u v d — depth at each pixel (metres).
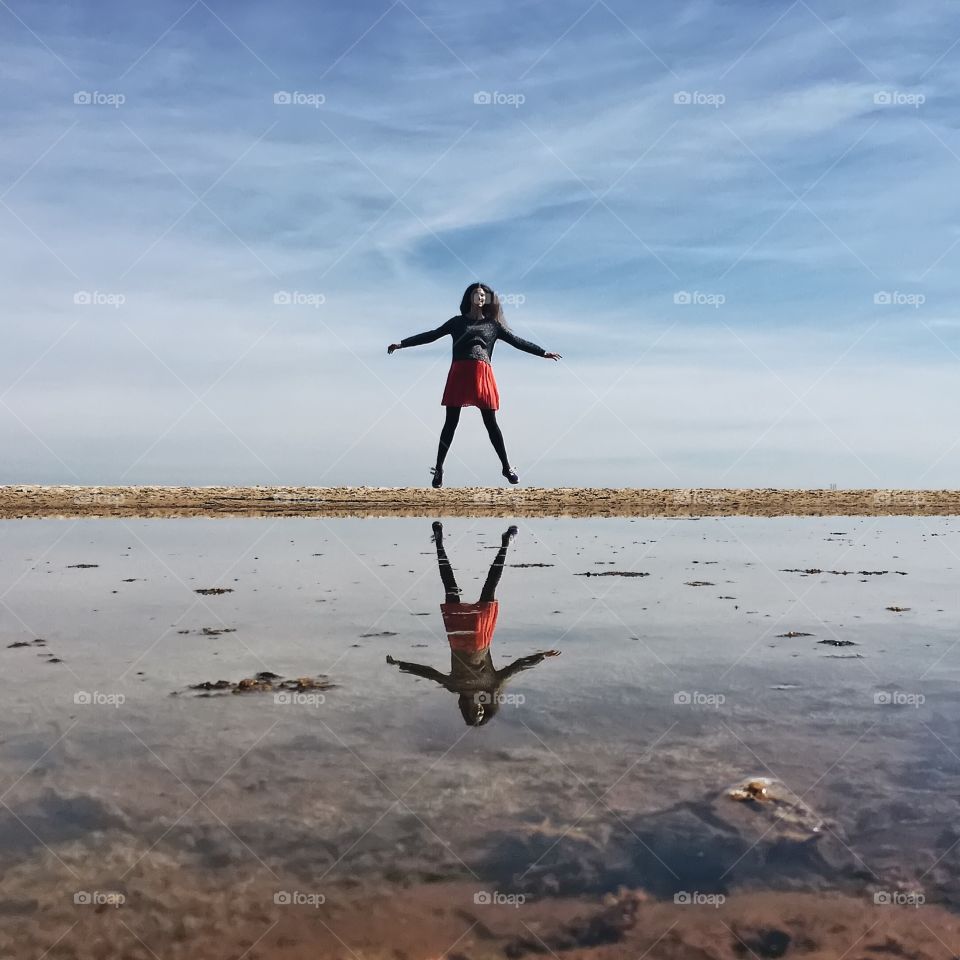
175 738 3.81
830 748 3.69
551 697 4.46
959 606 7.26
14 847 2.81
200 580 8.67
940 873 2.67
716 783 3.31
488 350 15.36
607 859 2.75
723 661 5.26
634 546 12.38
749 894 2.56
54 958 2.23
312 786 3.29
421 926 2.40
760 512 21.75
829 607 7.20
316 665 5.13
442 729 3.93
